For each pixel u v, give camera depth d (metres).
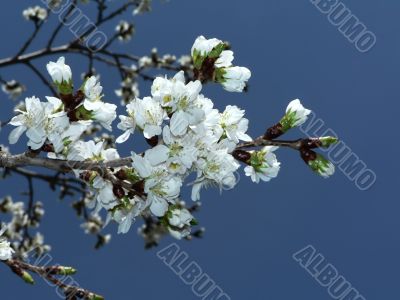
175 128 0.47
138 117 0.48
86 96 0.48
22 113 0.48
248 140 0.50
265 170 0.50
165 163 0.49
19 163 0.49
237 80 0.49
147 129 0.47
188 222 0.50
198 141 0.49
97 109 0.48
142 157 0.48
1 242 0.52
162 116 0.48
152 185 0.49
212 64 0.49
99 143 0.51
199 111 0.48
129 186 0.49
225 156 0.49
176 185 0.49
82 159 0.50
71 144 0.49
